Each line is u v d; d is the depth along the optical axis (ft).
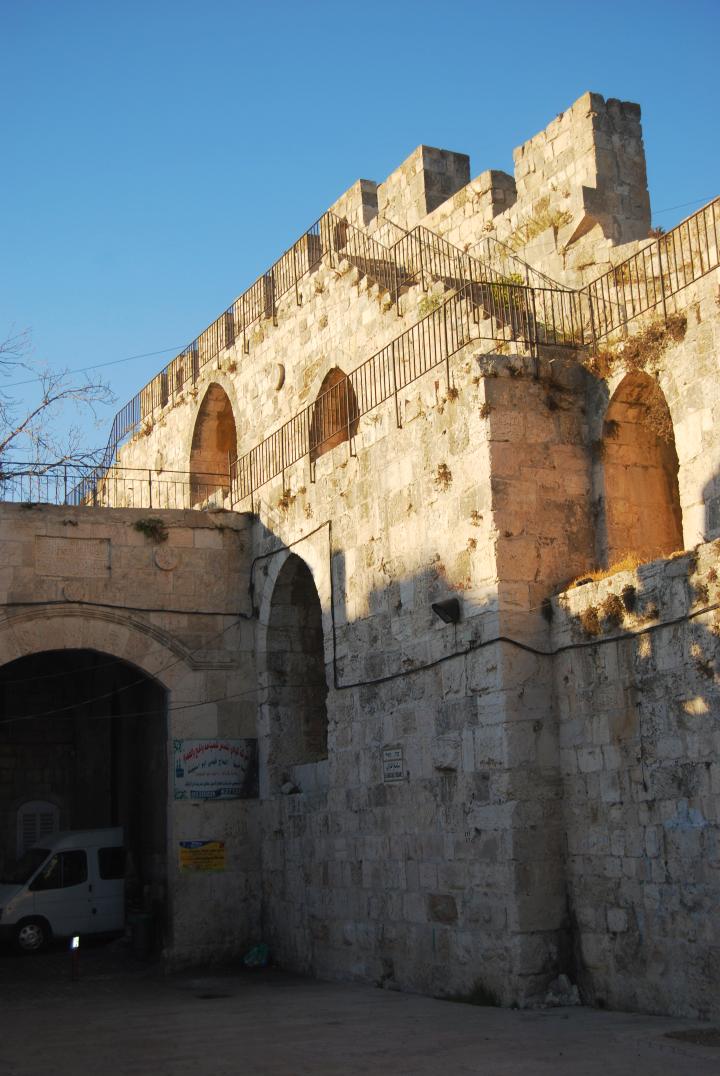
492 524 59.41
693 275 58.13
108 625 85.10
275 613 86.38
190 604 87.51
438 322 75.20
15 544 83.61
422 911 62.95
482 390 61.11
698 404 56.90
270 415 100.73
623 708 53.26
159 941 91.40
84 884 95.81
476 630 59.98
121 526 86.74
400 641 67.15
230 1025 54.19
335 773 73.41
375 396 81.51
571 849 55.88
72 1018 60.13
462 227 92.22
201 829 84.43
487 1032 47.60
